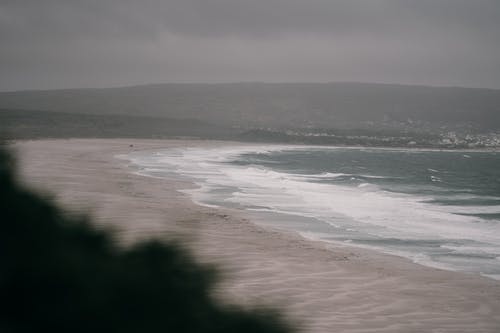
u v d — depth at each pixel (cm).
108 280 206
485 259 1602
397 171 6150
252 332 214
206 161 5522
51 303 198
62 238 212
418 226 2130
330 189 3397
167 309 207
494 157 11444
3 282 198
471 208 2900
